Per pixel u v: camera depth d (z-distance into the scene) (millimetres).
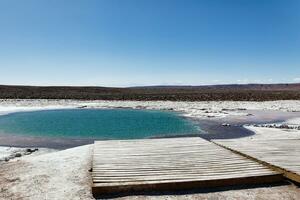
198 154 9164
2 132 18422
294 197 6574
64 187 7215
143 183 6781
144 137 16859
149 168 7805
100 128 20094
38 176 8039
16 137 16719
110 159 8609
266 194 6715
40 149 13516
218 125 20875
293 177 7191
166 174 7359
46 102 41656
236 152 9469
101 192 6637
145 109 32625
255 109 31859
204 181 6957
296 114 27359
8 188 7246
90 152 10609
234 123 21812
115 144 10547
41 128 20047
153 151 9516
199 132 18250
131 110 31766
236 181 7121
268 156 8742
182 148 9914
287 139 11422
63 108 34031
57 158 9875
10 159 11016
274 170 7742
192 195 6633
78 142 15375
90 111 31000
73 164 9086
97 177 7160
